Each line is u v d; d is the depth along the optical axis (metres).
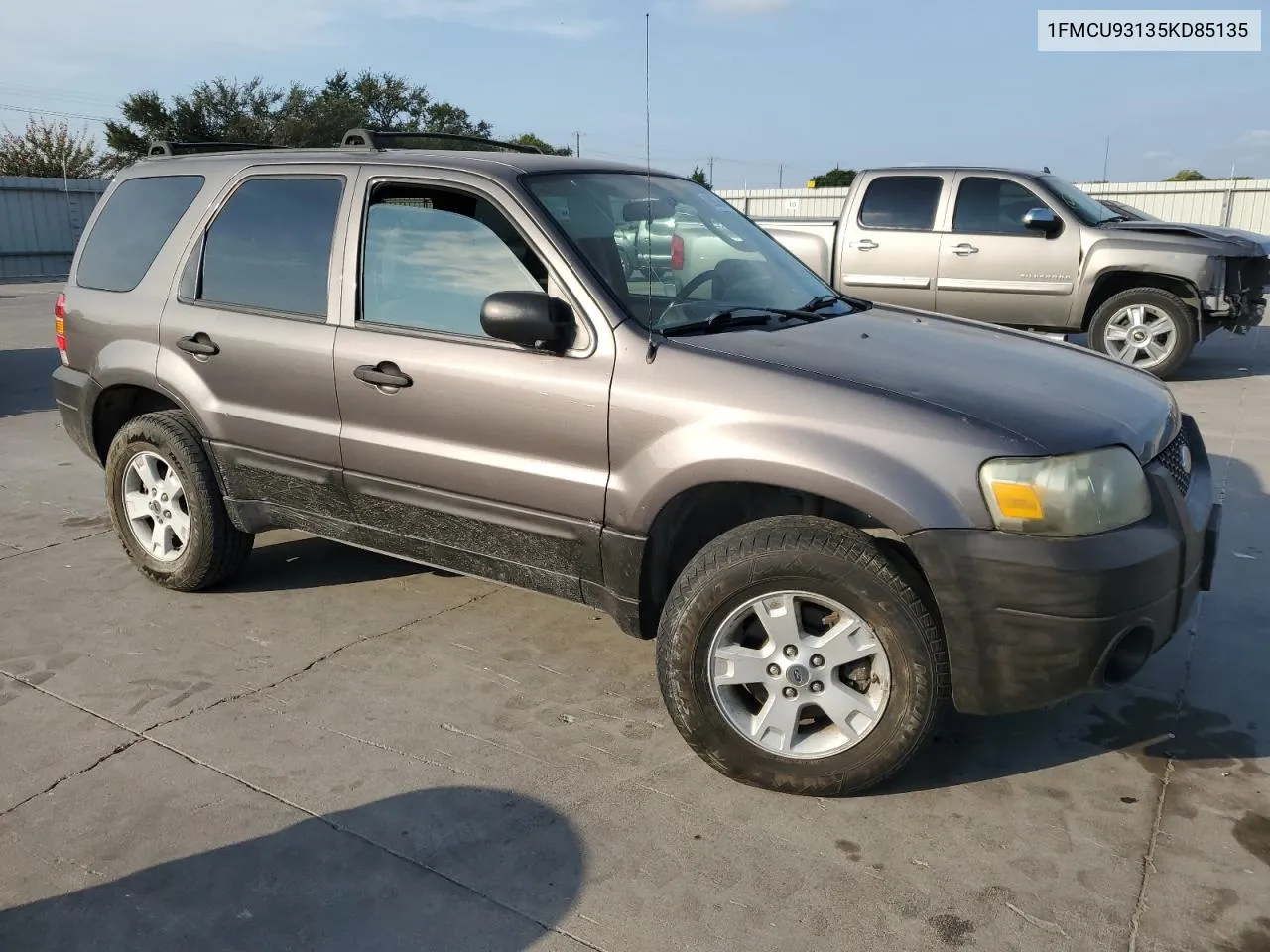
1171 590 2.80
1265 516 5.35
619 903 2.55
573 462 3.19
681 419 2.97
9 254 26.00
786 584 2.85
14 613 4.30
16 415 8.40
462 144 4.50
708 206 4.17
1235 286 8.88
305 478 3.87
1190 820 2.86
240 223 4.05
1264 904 2.52
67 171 43.72
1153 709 3.46
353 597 4.45
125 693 3.61
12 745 3.29
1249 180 20.75
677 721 3.01
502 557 3.49
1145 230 8.98
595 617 4.25
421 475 3.53
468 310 3.42
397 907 2.54
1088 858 2.70
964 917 2.49
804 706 2.96
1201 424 7.40
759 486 3.09
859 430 2.77
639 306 3.22
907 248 9.45
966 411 2.77
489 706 3.51
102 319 4.43
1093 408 2.91
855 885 2.61
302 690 3.63
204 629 4.13
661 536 3.13
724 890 2.59
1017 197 9.15
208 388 4.09
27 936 2.46
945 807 2.93
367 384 3.58
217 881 2.64
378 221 3.66
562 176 3.60
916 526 2.69
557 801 2.96
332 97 47.72
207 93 45.28
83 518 5.61
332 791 3.02
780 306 3.64
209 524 4.25
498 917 2.50
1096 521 2.67
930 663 2.79
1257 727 3.34
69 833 2.84
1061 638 2.67
